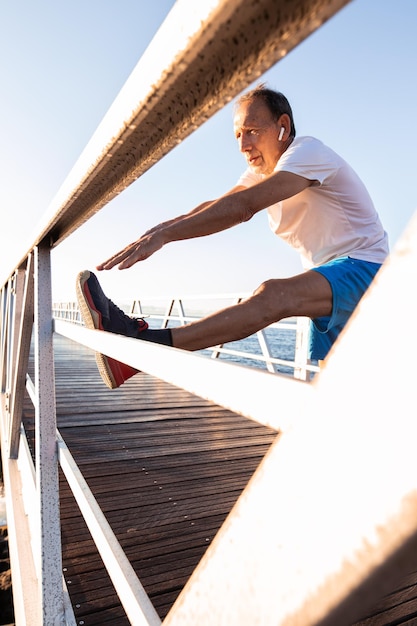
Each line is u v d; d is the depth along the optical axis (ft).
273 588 1.11
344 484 0.92
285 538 1.08
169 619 1.58
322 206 5.46
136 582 2.65
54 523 4.32
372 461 0.87
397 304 0.83
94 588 5.23
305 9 0.95
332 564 0.95
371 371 0.88
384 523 0.83
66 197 3.16
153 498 7.50
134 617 2.42
